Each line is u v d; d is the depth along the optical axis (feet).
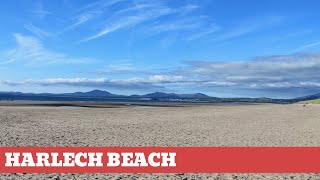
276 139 64.28
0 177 34.58
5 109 149.28
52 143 56.03
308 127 89.97
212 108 232.32
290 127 89.40
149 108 204.74
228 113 163.22
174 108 215.72
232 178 35.70
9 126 80.23
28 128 77.10
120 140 60.44
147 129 79.56
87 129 77.30
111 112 149.89
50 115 120.57
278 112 183.52
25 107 172.65
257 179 35.37
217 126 90.33
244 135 70.13
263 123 102.78
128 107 213.05
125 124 91.61
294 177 36.32
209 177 36.14
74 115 123.85
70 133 69.26
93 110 161.27
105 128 80.18
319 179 35.70
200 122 103.40
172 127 85.71
